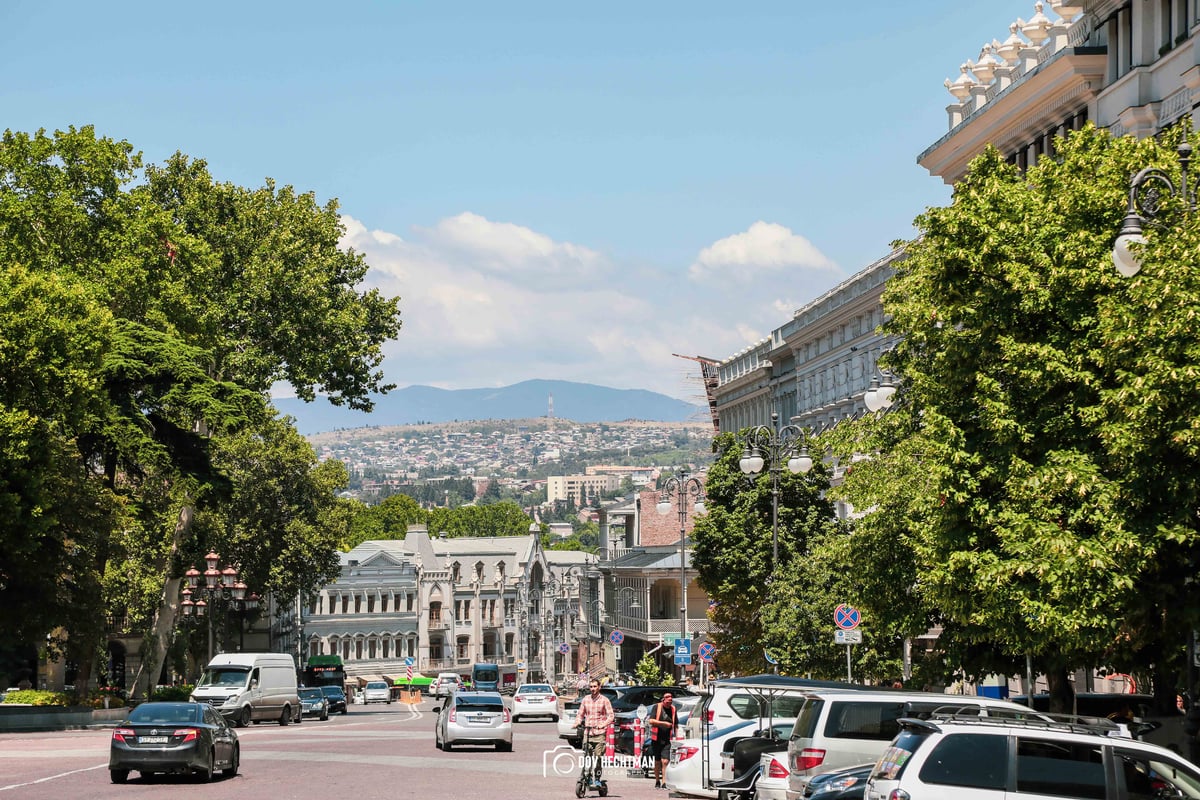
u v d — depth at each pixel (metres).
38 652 76.19
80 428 56.75
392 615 168.75
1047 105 49.22
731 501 60.84
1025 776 17.08
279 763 38.88
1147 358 22.50
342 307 74.25
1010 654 31.59
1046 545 24.73
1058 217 27.20
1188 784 17.19
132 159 63.53
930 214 28.38
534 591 193.38
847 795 19.47
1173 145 28.36
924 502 28.73
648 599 111.69
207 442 64.25
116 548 64.75
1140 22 43.53
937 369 29.77
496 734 43.88
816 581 49.81
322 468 97.44
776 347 91.44
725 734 28.11
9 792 30.16
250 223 71.75
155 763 31.58
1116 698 31.22
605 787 30.36
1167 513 24.02
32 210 59.81
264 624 129.50
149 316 62.88
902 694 22.52
